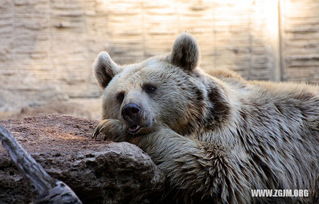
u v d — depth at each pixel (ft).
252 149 36.52
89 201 31.89
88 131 39.40
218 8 71.82
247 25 72.13
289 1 72.49
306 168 37.93
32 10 71.15
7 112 67.36
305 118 39.11
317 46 72.49
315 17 72.43
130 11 71.46
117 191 32.40
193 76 36.99
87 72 71.46
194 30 71.67
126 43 71.67
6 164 30.12
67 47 71.46
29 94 70.79
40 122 40.78
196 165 34.14
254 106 38.11
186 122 36.27
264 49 72.33
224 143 35.42
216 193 34.50
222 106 36.27
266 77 72.43
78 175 30.60
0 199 30.07
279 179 36.70
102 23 71.46
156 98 36.14
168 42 71.61
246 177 35.53
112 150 31.76
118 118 36.99
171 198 35.19
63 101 70.64
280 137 37.65
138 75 36.86
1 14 71.05
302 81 72.74
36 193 29.27
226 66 72.08
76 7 71.36
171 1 71.31
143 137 35.58
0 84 70.54
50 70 71.26
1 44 70.85
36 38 71.20
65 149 31.94
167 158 34.50
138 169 32.50
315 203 38.40
